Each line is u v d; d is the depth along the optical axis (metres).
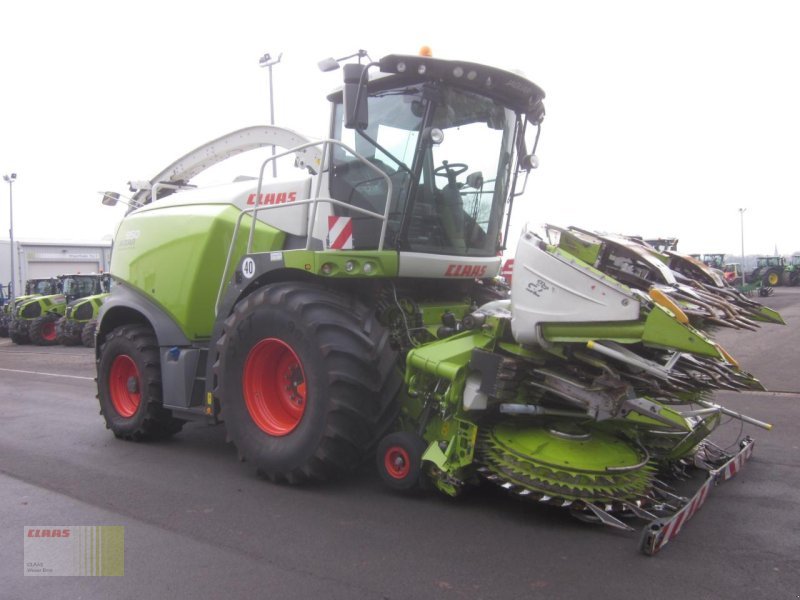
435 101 4.64
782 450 5.54
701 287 4.42
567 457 3.88
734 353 11.65
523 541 3.64
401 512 4.11
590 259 3.91
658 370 3.56
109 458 5.68
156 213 6.41
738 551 3.48
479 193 5.28
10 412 8.09
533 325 3.85
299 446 4.42
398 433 4.36
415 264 4.81
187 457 5.67
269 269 4.88
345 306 4.53
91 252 36.19
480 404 3.98
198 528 3.97
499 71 4.67
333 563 3.43
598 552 3.48
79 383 10.91
